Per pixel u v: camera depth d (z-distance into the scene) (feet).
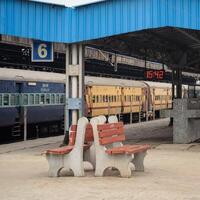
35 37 54.29
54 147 58.34
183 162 40.81
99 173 32.76
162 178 31.71
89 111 96.22
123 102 114.42
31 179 31.99
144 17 52.21
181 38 67.51
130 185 28.86
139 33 59.41
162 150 51.37
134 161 35.27
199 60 86.12
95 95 99.19
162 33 62.28
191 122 61.62
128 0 53.01
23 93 77.71
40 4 54.54
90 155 34.96
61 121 91.86
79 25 55.47
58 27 55.72
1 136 77.36
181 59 80.89
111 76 129.80
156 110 139.85
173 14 51.42
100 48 72.49
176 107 59.67
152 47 75.31
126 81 118.93
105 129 33.19
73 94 57.52
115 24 53.62
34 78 80.89
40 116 82.74
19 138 79.10
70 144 34.01
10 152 52.37
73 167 32.94
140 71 142.20
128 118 120.06
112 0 53.72
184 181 30.40
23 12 53.26
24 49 93.50
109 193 26.25
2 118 72.43
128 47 71.97
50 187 28.48
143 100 128.06
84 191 26.94
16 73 76.74
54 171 33.06
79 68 57.26
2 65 89.40
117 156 32.32
